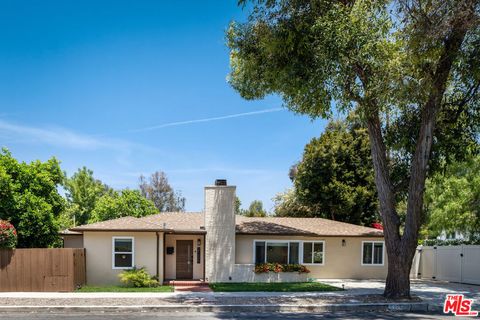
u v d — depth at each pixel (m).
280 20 16.19
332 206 32.59
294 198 36.53
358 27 14.18
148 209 37.06
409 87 14.35
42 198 23.17
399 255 16.25
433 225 28.22
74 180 43.09
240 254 23.16
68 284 17.77
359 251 24.45
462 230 27.00
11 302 14.83
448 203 26.61
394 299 15.75
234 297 16.02
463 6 13.38
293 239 23.72
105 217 34.59
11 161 22.80
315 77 15.21
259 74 18.23
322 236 23.67
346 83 15.50
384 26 14.52
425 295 17.53
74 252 18.12
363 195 32.06
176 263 22.27
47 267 17.77
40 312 13.85
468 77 16.23
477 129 18.58
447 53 14.93
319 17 14.84
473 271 22.53
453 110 18.33
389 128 19.27
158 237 20.62
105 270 20.02
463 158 19.06
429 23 13.99
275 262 23.33
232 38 17.92
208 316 13.19
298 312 14.16
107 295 16.47
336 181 32.28
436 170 19.27
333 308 14.52
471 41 15.02
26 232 21.47
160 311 14.05
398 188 18.22
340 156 32.75
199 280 21.64
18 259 17.67
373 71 15.02
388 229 16.59
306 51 15.47
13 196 21.55
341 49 14.36
